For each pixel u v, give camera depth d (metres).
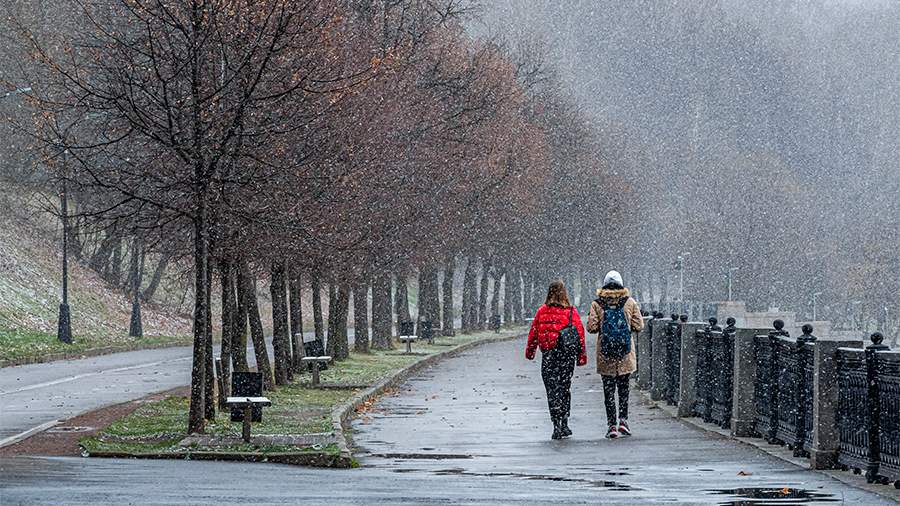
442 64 159.12
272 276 101.69
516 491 38.28
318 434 58.19
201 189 59.62
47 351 151.25
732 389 60.47
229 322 77.81
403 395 94.25
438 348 179.88
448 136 158.25
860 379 42.88
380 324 175.12
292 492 37.44
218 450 52.16
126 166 73.00
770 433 54.09
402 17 136.62
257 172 67.50
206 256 60.28
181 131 61.72
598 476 43.56
